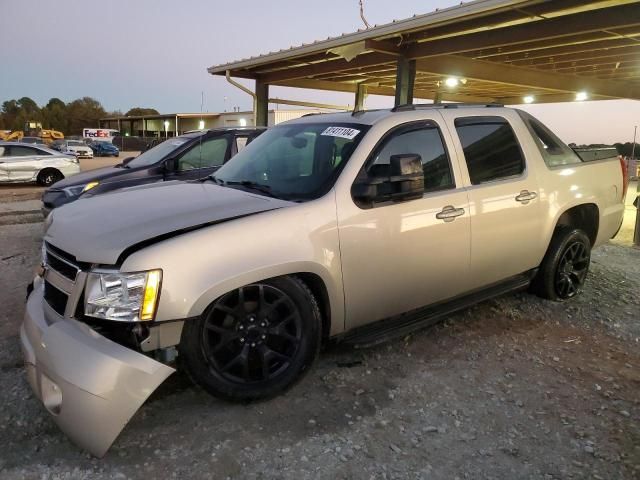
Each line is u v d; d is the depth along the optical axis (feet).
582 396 10.39
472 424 9.36
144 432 8.95
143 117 236.22
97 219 9.77
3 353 11.98
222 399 9.42
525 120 14.49
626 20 24.34
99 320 8.52
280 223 9.58
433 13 27.22
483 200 12.55
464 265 12.41
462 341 12.87
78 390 7.74
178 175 23.75
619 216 17.06
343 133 11.66
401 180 10.49
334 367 11.35
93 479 7.80
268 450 8.51
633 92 58.80
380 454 8.46
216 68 45.80
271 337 9.79
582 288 17.20
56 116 373.81
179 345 8.83
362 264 10.57
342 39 32.96
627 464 8.30
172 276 8.38
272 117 93.71
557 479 7.96
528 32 28.14
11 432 8.94
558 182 14.57
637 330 13.87
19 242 24.59
